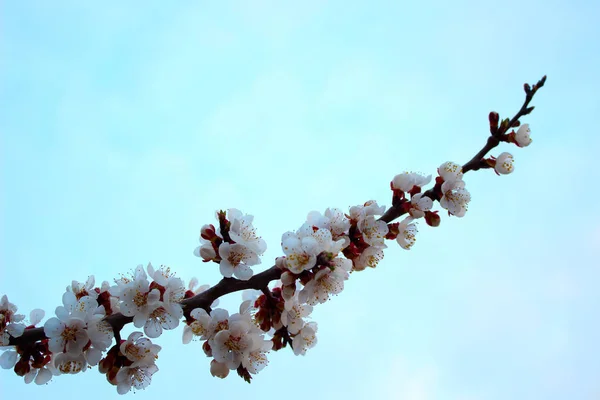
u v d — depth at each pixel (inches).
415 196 205.8
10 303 186.9
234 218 202.2
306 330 205.8
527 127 206.4
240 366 192.9
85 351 182.2
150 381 192.4
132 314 184.2
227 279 202.1
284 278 186.1
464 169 213.9
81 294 201.0
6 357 190.7
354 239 204.4
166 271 195.5
